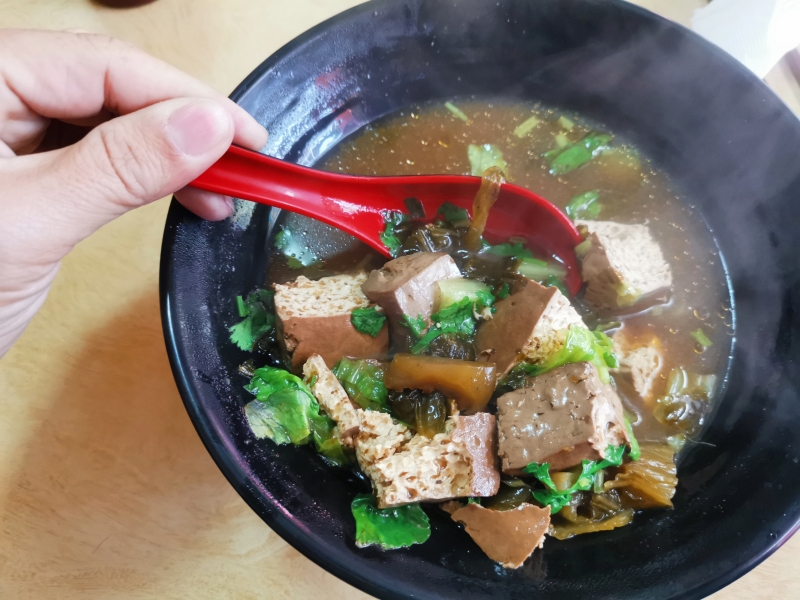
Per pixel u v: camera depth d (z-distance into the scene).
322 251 0.19
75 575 0.16
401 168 0.21
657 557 0.14
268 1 0.23
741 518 0.14
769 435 0.15
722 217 0.19
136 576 0.16
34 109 0.16
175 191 0.15
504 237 0.19
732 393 0.17
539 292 0.16
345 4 0.23
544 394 0.15
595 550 0.15
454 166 0.21
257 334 0.17
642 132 0.21
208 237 0.16
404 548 0.14
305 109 0.19
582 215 0.20
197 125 0.14
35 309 0.17
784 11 0.20
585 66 0.20
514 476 0.15
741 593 0.15
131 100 0.17
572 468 0.15
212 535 0.17
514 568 0.14
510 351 0.16
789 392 0.16
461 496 0.15
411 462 0.15
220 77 0.22
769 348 0.17
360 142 0.21
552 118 0.21
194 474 0.17
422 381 0.16
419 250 0.19
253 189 0.17
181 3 0.23
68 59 0.16
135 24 0.23
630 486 0.16
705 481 0.16
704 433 0.17
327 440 0.16
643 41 0.18
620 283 0.18
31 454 0.17
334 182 0.17
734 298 0.19
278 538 0.17
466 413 0.16
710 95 0.18
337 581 0.16
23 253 0.14
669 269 0.19
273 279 0.19
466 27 0.19
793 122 0.16
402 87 0.21
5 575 0.16
